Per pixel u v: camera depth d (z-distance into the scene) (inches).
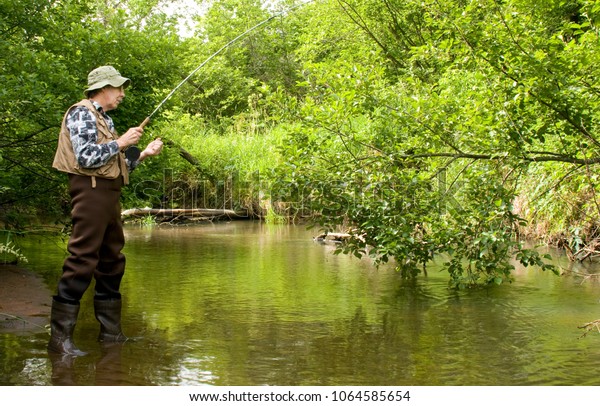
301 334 167.3
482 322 181.2
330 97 217.2
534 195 314.2
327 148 229.9
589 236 298.8
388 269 278.2
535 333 168.9
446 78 353.7
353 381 131.2
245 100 867.4
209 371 136.5
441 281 247.4
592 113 202.8
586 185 230.7
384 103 219.9
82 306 198.4
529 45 189.3
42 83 213.9
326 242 383.9
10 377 129.4
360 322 180.9
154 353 148.9
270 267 282.5
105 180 148.6
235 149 606.5
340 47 669.3
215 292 223.3
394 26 613.0
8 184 247.6
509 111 193.3
